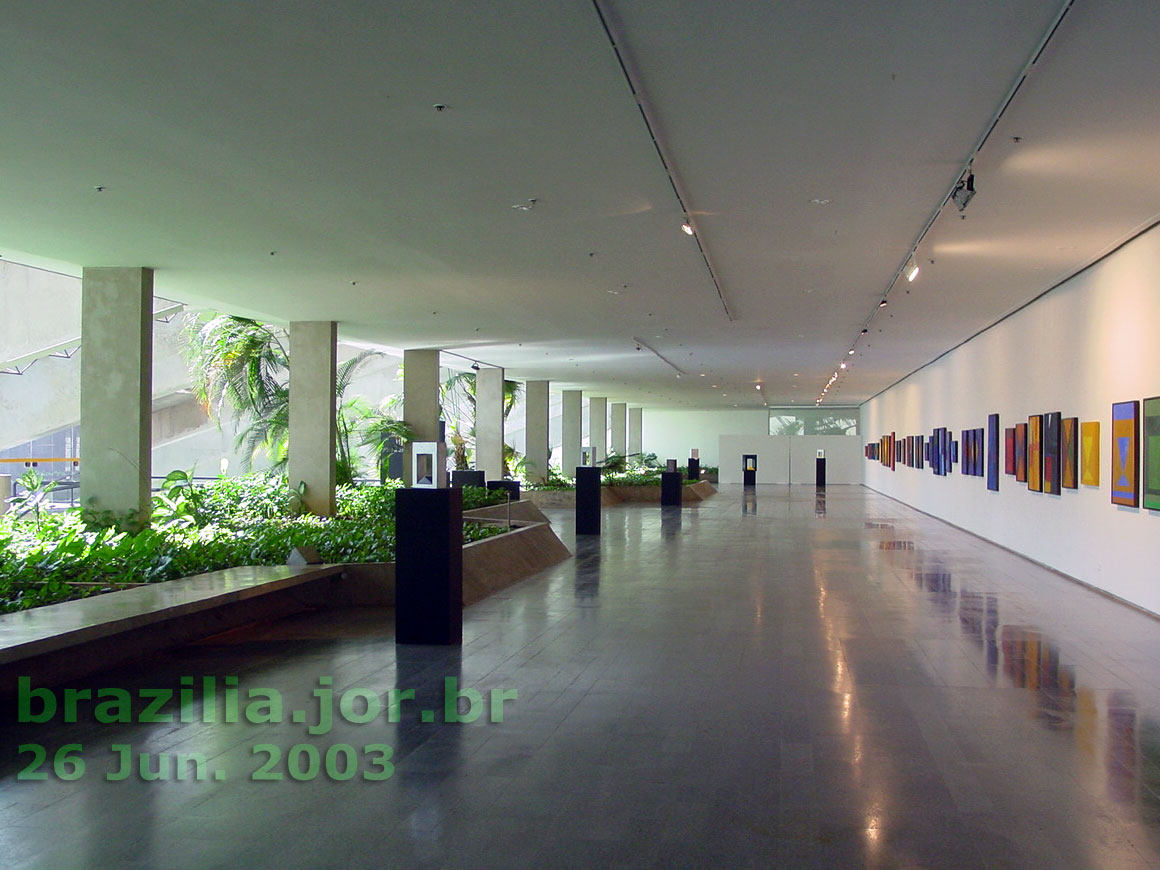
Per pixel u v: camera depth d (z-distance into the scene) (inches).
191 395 1166.3
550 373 1215.6
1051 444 546.9
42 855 154.7
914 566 567.2
